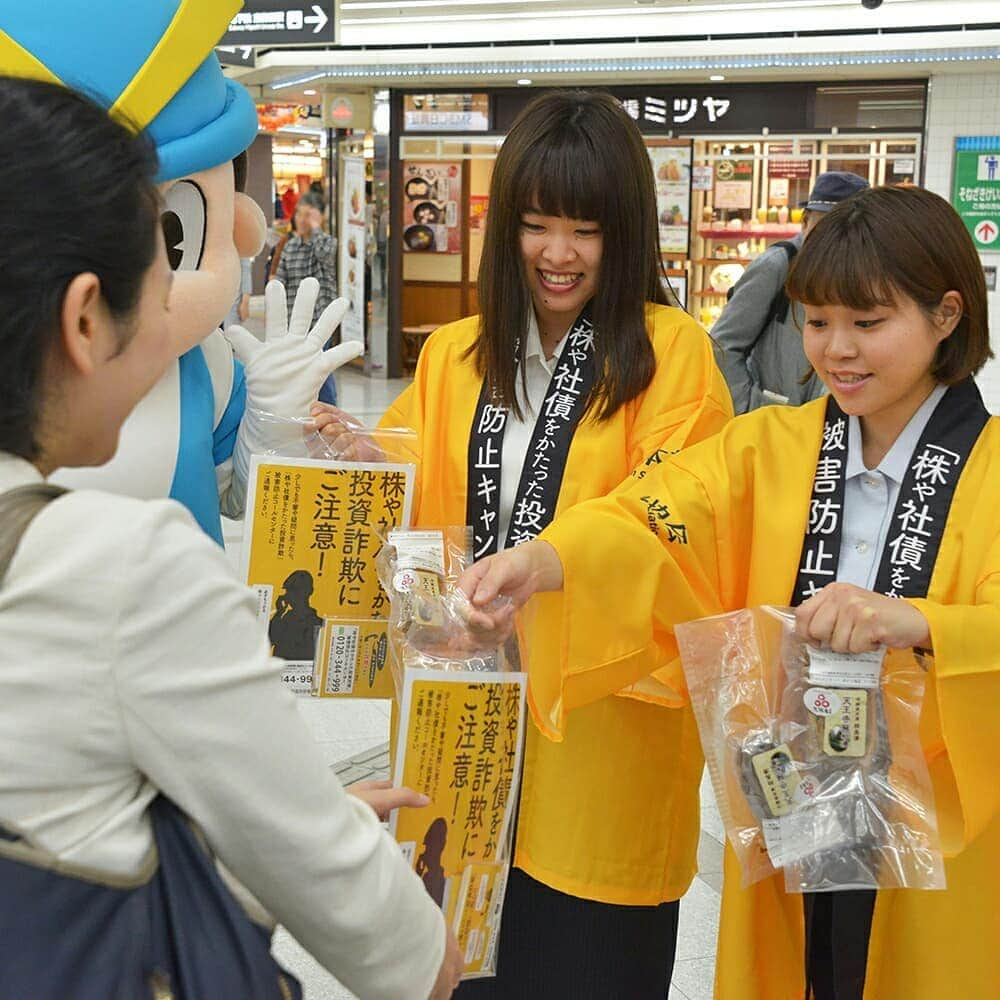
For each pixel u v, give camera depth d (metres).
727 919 1.65
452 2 9.35
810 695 1.46
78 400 0.93
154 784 0.90
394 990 1.00
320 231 11.16
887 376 1.54
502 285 1.87
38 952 0.84
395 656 1.56
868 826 1.46
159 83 1.59
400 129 11.84
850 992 1.61
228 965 0.90
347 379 12.31
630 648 1.64
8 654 0.84
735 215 10.56
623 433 1.85
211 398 1.81
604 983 1.88
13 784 0.84
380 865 0.98
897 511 1.59
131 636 0.85
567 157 1.76
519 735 1.44
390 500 1.72
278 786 0.91
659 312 1.91
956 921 1.56
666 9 9.46
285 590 1.72
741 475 1.68
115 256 0.90
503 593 1.55
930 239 1.50
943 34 8.93
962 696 1.44
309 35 6.75
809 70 9.59
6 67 1.50
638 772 1.82
